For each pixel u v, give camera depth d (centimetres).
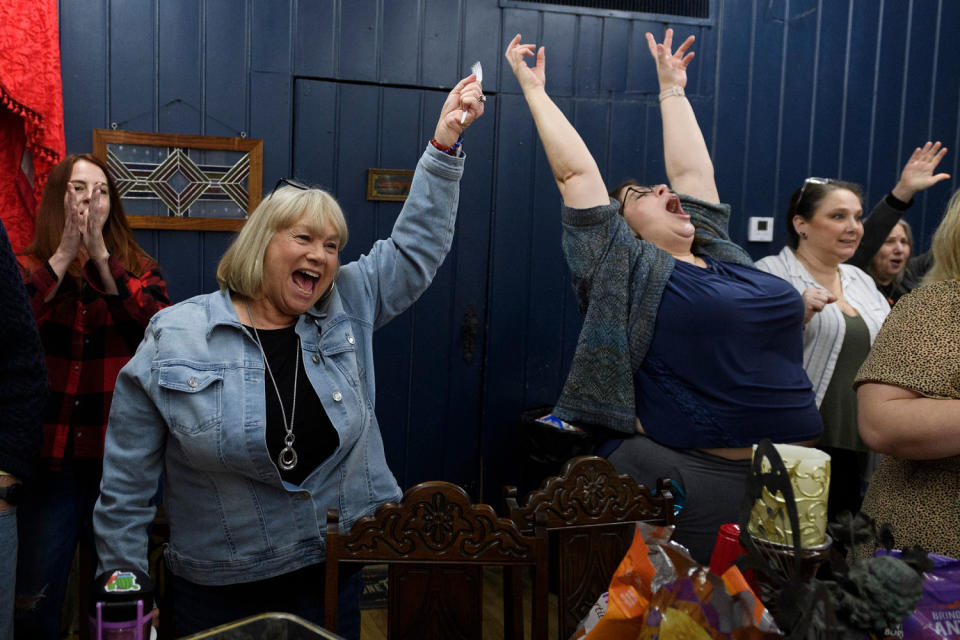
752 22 355
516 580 143
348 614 159
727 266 209
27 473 142
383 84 320
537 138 338
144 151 295
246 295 151
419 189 171
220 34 301
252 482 147
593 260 200
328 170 318
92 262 207
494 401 340
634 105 346
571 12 336
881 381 137
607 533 156
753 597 86
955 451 130
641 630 91
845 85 368
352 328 162
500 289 338
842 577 95
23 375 140
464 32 326
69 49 285
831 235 257
